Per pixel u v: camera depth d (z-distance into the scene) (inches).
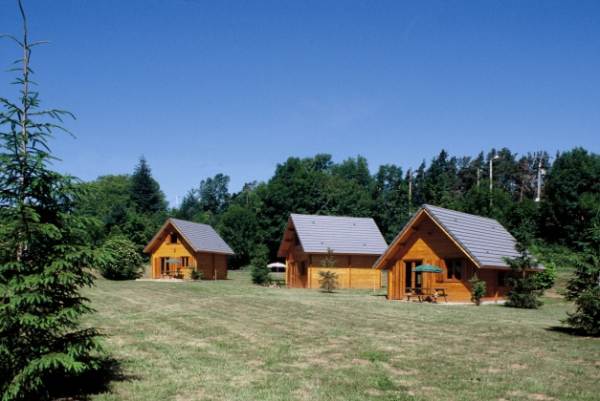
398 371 409.7
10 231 306.2
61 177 330.6
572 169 2474.2
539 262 1222.9
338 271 1749.5
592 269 614.9
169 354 466.0
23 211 306.0
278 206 3137.3
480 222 1326.3
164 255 2076.8
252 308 862.5
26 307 309.1
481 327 666.2
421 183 3654.0
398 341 547.2
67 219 337.4
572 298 631.2
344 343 530.0
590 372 411.2
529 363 441.7
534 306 992.9
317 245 1737.2
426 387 362.0
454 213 1254.3
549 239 2396.7
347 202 3230.8
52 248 325.1
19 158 317.1
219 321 687.1
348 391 348.8
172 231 2071.9
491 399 333.4
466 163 4525.1
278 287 1727.4
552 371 412.8
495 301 1142.3
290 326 649.0
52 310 319.6
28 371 293.0
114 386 354.3
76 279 328.2
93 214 364.2
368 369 413.7
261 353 474.0
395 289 1229.1
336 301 1041.5
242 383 367.2
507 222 2453.2
